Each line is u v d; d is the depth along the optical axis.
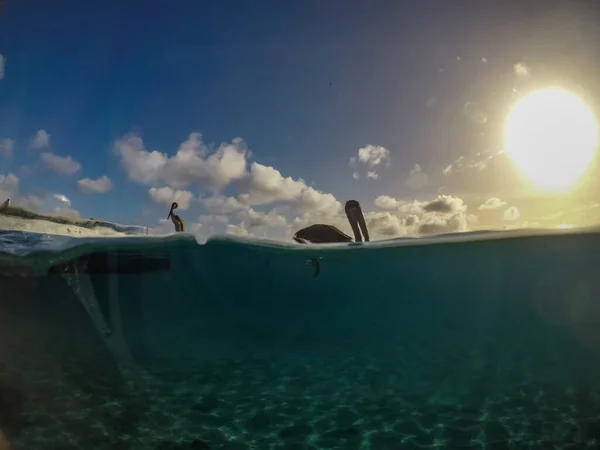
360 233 8.77
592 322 15.06
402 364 12.34
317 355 14.53
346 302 18.78
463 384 9.00
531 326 15.46
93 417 6.12
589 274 14.64
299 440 5.76
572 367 10.34
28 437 5.36
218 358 12.88
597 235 9.84
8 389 7.17
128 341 12.92
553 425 6.05
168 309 13.70
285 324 18.86
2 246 8.75
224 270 13.19
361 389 8.69
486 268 13.86
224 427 6.13
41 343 11.40
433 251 11.32
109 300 11.07
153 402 7.05
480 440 5.64
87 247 9.58
